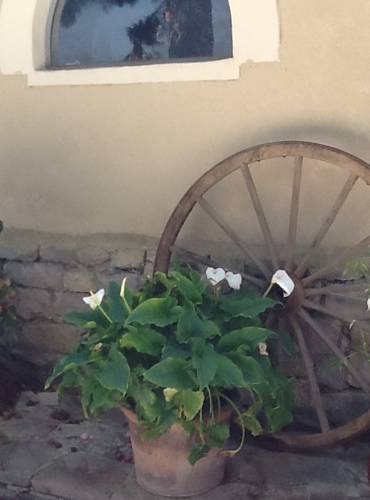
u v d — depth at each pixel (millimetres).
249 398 2846
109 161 3211
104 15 3252
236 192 3047
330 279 2945
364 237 2938
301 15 2842
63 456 2859
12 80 3277
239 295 2680
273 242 2961
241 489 2648
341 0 2795
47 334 3396
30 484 2732
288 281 2668
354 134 2871
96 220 3279
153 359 2453
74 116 3221
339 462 2818
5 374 3338
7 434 3014
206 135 3051
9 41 3236
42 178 3328
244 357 2408
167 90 3064
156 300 2434
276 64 2902
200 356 2355
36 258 3371
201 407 2371
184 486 2592
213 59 3045
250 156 2842
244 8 2891
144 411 2404
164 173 3143
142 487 2658
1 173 3385
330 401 3008
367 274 2879
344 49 2824
